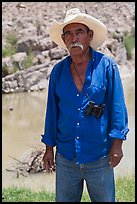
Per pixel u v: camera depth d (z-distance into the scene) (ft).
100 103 11.74
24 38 69.92
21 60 65.10
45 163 12.69
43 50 69.41
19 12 78.48
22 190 20.68
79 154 11.75
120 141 11.76
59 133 12.21
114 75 11.80
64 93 11.83
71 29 11.79
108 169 11.99
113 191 12.26
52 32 12.49
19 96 57.72
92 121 11.68
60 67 12.14
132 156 29.37
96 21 11.79
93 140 11.73
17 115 46.14
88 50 11.98
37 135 37.35
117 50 77.51
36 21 76.23
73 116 11.74
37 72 62.90
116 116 11.70
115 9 89.97
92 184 12.03
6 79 60.70
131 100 50.65
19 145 33.71
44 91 60.64
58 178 12.30
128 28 85.66
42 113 47.19
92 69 11.75
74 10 12.00
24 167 26.68
